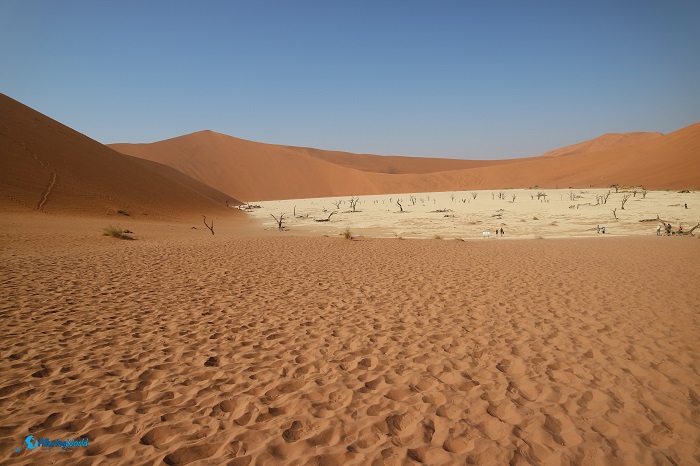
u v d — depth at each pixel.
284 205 73.06
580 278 10.00
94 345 5.19
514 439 3.26
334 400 3.88
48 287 8.04
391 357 4.97
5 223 18.84
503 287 8.95
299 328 6.04
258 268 11.09
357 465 2.91
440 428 3.40
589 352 5.17
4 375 4.25
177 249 14.29
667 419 3.62
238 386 4.16
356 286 8.99
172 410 3.64
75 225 21.80
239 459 2.95
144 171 46.91
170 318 6.41
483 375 4.48
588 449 3.15
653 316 6.73
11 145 32.44
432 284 9.25
